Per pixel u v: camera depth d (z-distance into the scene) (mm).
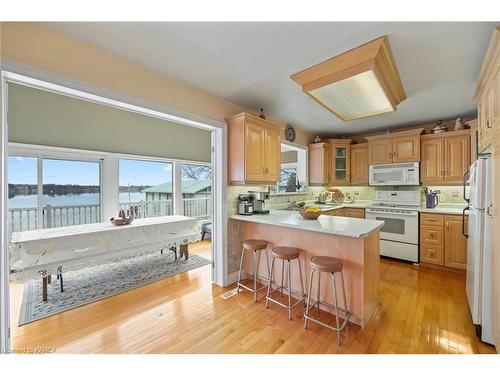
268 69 2084
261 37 1626
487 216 1730
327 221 2412
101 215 4043
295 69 2076
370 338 1817
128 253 2932
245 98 2785
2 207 1387
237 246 3000
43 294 2420
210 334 1872
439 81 2299
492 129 1654
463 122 3479
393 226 3723
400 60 1913
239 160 2713
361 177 4496
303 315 2152
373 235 2201
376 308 2246
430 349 1682
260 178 2842
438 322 2021
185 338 1823
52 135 3457
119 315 2150
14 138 3135
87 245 2594
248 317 2119
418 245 3496
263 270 2850
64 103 3574
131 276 3084
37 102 3318
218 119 2730
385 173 4090
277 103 2957
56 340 1797
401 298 2475
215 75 2203
